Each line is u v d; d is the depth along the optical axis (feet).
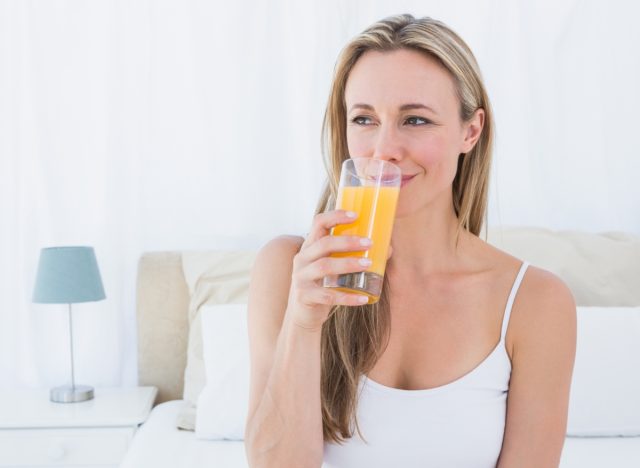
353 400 3.45
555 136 8.61
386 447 3.47
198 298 8.05
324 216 2.85
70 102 8.38
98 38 8.38
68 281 7.64
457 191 3.92
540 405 3.64
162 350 8.46
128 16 8.41
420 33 3.34
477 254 3.91
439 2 8.52
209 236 8.63
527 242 7.92
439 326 3.70
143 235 8.61
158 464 6.04
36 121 8.30
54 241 8.40
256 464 3.37
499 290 3.76
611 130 8.70
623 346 6.74
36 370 8.41
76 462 7.23
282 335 3.35
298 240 3.99
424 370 3.64
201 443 6.64
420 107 3.33
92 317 8.50
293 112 8.55
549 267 7.75
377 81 3.34
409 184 3.40
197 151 8.55
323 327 3.59
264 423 3.32
